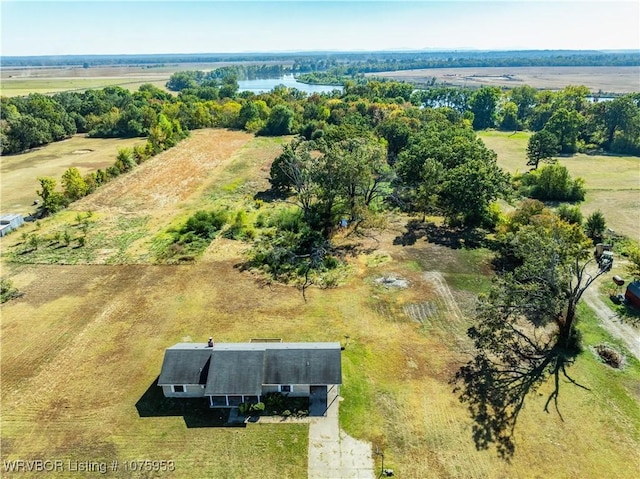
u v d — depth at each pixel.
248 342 35.62
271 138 116.88
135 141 113.81
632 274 41.91
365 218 58.91
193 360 31.00
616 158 93.25
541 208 53.22
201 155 98.88
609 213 61.75
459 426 28.33
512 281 34.22
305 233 55.06
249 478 25.27
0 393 31.72
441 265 48.34
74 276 47.25
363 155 56.59
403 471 25.42
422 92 179.12
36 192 68.75
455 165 61.97
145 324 39.19
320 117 125.31
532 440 27.17
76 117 125.12
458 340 36.44
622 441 26.98
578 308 39.94
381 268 47.97
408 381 32.19
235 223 57.25
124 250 52.81
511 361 33.91
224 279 46.34
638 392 30.64
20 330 38.69
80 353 35.69
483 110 143.38
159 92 172.88
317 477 25.19
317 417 29.16
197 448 27.11
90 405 30.47
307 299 42.62
